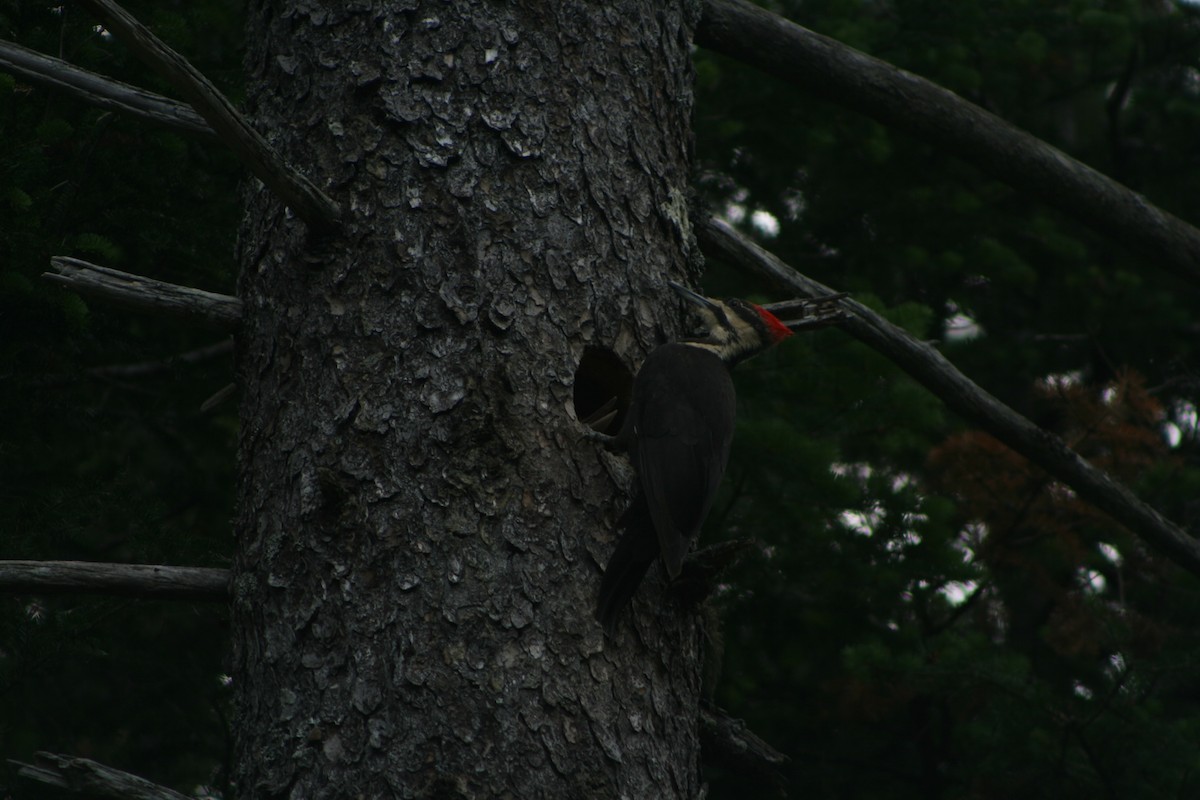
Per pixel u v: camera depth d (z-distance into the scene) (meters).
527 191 7.57
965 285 20.16
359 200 7.45
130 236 10.27
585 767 6.55
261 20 8.19
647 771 6.75
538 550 6.88
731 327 8.94
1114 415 15.29
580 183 7.71
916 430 14.13
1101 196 11.06
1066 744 13.42
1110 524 15.53
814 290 9.83
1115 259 20.72
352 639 6.64
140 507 10.66
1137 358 20.97
